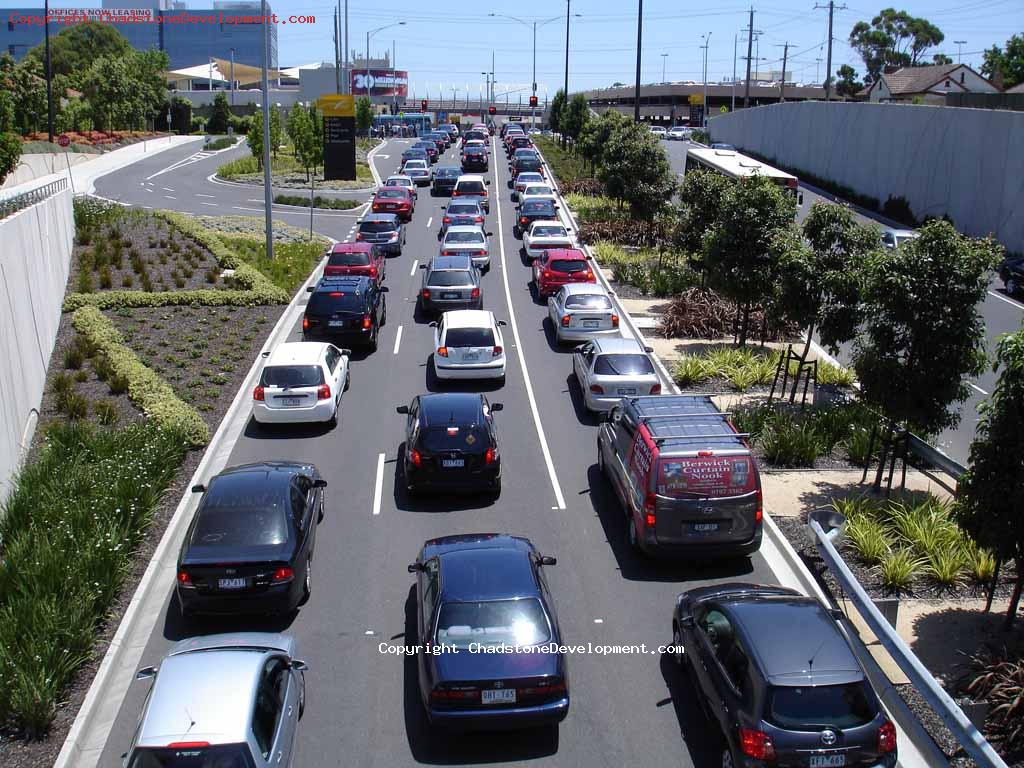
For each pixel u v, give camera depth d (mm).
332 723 9828
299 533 11969
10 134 32750
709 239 23219
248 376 21609
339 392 19516
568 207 47469
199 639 9812
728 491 12648
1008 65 88812
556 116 82938
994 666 10094
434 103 164875
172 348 23281
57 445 16359
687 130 105938
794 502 15305
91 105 84312
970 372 14531
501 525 14547
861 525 13766
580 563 13375
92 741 9562
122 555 12664
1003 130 41312
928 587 12672
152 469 15539
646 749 9453
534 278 31906
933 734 9602
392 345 24469
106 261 30750
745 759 8258
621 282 31703
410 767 9164
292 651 9805
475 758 9305
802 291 18562
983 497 10914
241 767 7590
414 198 47656
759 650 8680
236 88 139500
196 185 55094
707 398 15227
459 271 26703
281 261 32531
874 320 14836
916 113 50281
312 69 118312
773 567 13266
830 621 9172
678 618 10711
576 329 23953
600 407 19000
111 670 10688
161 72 116500
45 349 21266
